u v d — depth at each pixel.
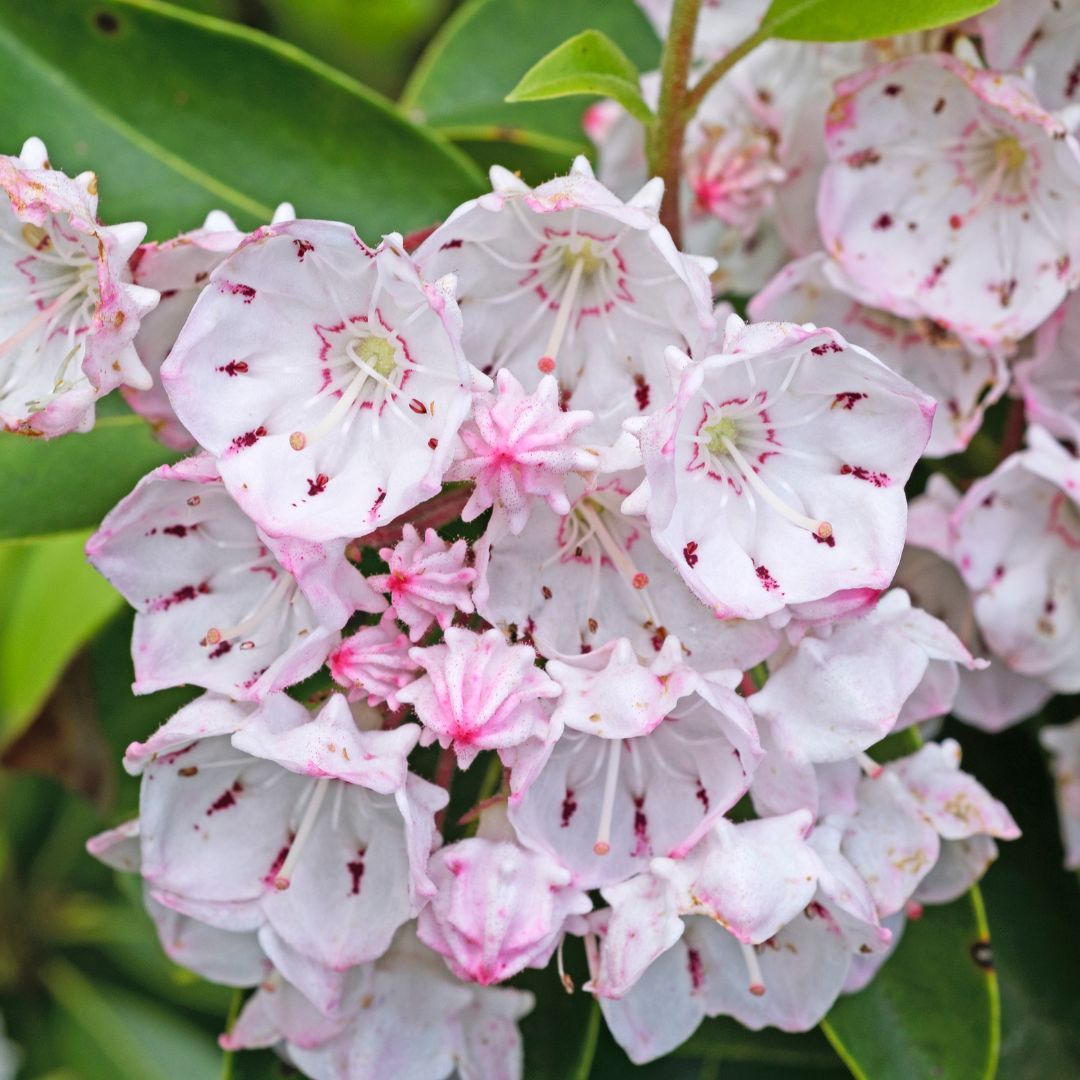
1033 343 0.25
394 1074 0.24
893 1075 0.24
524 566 0.23
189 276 0.23
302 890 0.23
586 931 0.23
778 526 0.23
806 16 0.24
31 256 0.23
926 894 0.24
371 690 0.23
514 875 0.23
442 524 0.23
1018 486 0.25
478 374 0.22
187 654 0.23
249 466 0.22
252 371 0.22
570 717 0.22
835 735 0.23
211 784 0.23
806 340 0.22
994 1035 0.24
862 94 0.25
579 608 0.23
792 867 0.23
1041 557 0.25
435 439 0.22
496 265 0.23
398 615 0.22
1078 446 0.25
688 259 0.22
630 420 0.22
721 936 0.24
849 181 0.25
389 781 0.22
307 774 0.23
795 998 0.24
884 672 0.23
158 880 0.23
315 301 0.22
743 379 0.22
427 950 0.24
